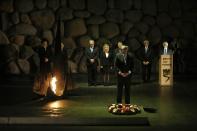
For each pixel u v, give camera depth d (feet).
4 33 78.07
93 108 48.01
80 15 79.66
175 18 80.59
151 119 43.98
